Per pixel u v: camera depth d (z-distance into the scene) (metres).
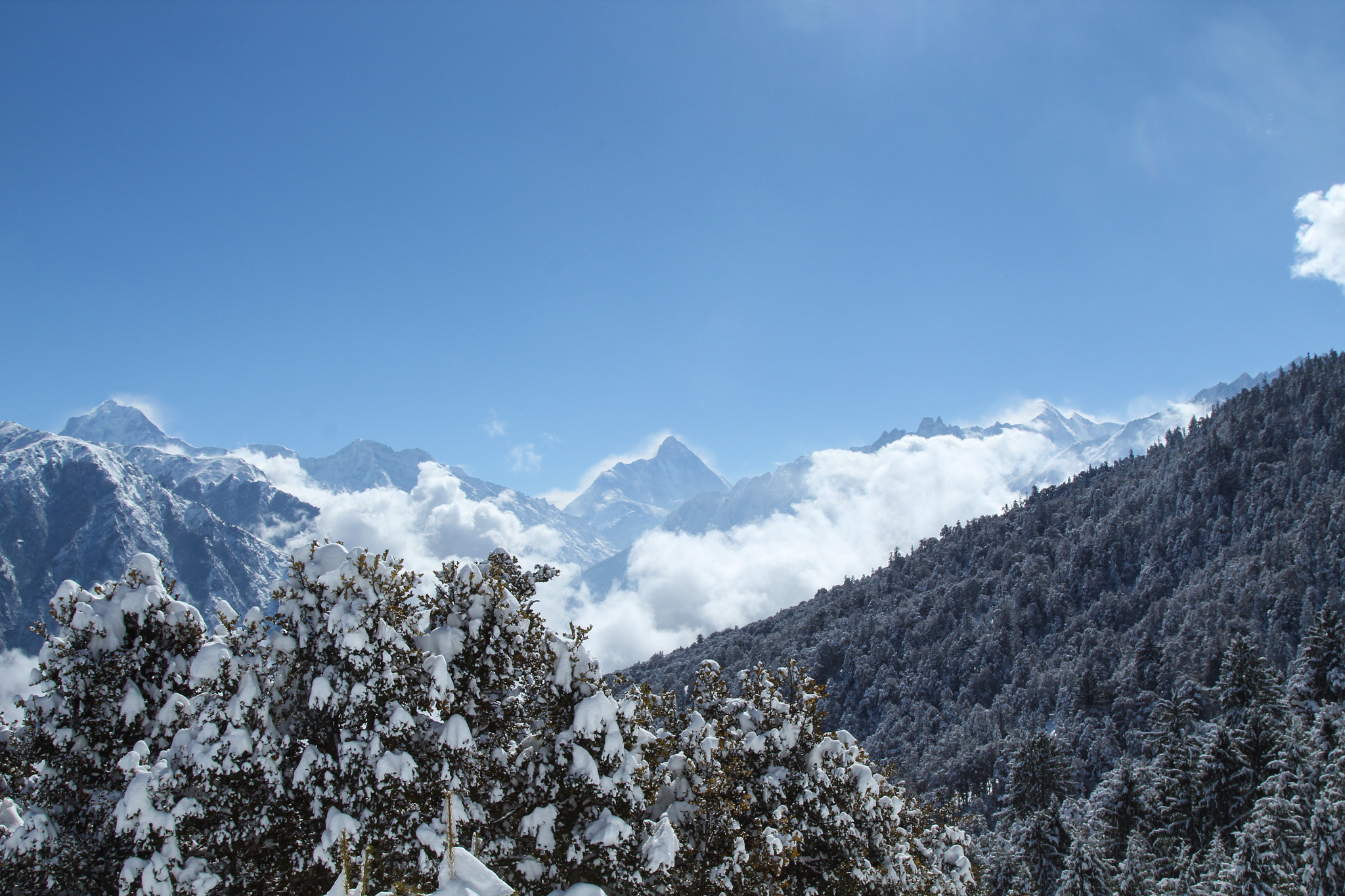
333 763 17.66
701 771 22.84
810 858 24.59
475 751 19.16
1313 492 188.00
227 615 21.69
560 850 19.70
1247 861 48.78
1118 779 69.50
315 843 17.77
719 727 26.61
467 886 13.62
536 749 21.05
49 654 19.36
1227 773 64.19
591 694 20.94
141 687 20.42
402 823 17.86
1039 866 56.72
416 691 19.09
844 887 23.95
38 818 17.47
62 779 19.17
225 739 17.16
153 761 19.36
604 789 19.64
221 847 17.30
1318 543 156.12
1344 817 46.66
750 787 25.12
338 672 18.48
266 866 18.84
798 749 25.92
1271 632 131.38
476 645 21.27
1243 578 158.62
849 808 25.38
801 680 27.00
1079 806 75.75
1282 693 82.25
